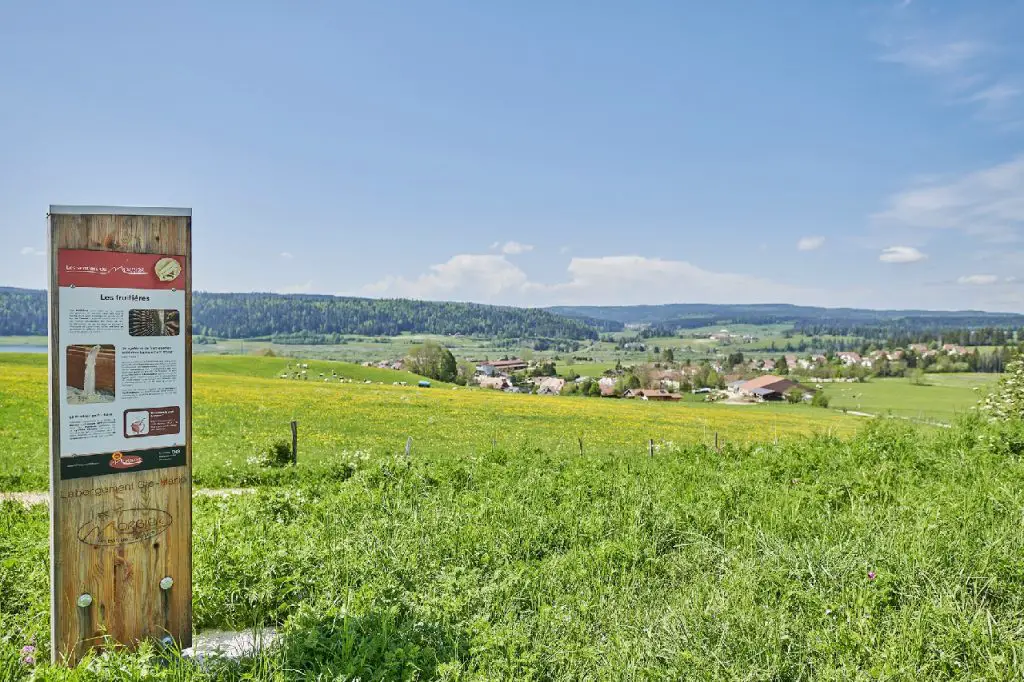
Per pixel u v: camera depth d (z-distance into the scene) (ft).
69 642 15.90
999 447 38.17
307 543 24.32
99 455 16.11
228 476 57.77
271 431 123.85
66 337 15.64
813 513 26.81
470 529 26.58
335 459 60.70
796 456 41.47
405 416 168.14
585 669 15.99
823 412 289.53
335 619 17.44
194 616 19.19
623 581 21.42
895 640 15.81
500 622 18.13
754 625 16.99
